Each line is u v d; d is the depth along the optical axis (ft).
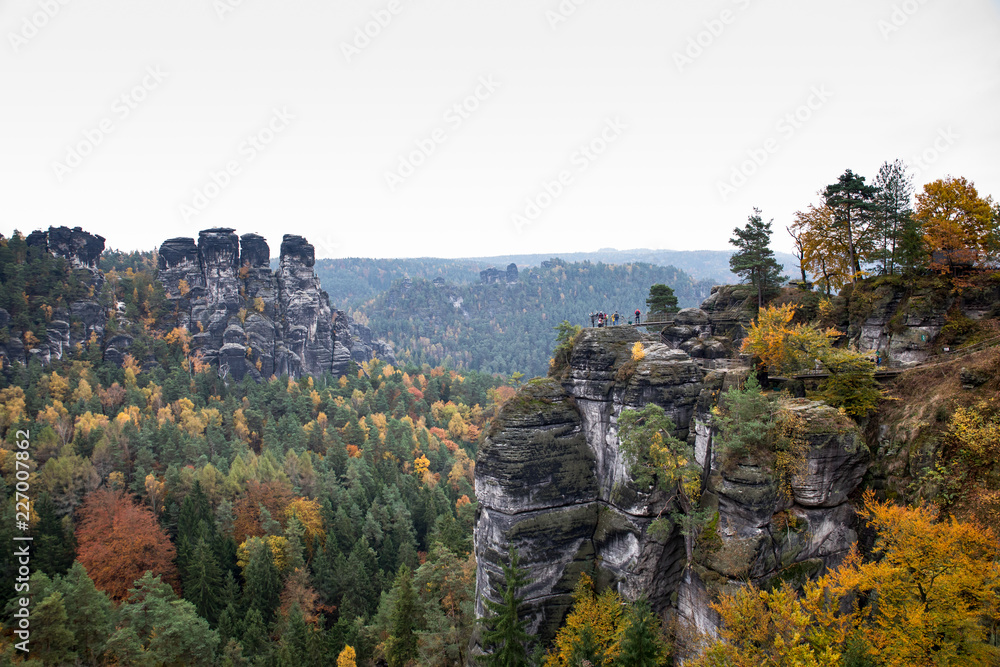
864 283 165.78
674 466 134.10
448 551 217.36
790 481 118.32
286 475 348.38
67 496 307.78
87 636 186.60
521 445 150.20
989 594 84.02
